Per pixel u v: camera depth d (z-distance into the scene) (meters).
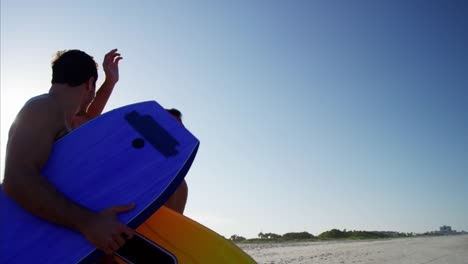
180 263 2.08
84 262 1.78
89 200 1.90
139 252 2.07
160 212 2.19
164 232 2.13
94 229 1.77
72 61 2.18
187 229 2.17
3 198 1.90
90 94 2.31
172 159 2.02
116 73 3.20
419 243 35.94
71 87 2.17
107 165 1.99
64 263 1.77
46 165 1.95
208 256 2.12
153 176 1.96
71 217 1.78
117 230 1.79
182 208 3.00
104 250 1.79
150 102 2.25
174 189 2.00
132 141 2.07
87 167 1.98
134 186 1.93
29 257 1.79
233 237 43.56
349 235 67.81
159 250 2.09
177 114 3.38
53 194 1.79
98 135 2.07
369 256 17.16
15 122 1.96
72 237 1.82
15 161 1.79
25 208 1.80
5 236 1.83
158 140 2.09
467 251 21.28
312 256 16.95
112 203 1.89
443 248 25.22
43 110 1.94
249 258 2.24
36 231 1.83
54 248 1.80
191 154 2.06
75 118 2.76
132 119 2.15
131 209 1.86
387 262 14.10
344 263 13.56
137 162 2.01
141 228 2.11
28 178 1.78
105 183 1.94
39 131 1.88
